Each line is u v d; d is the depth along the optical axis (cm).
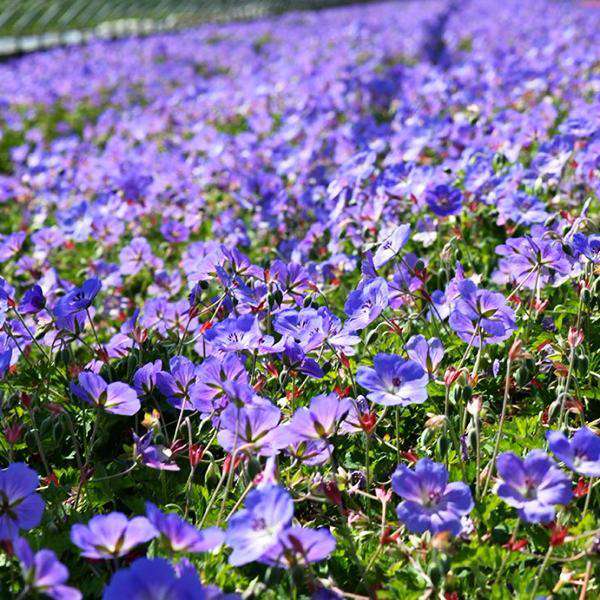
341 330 87
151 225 191
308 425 72
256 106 313
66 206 207
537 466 66
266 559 63
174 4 1101
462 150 177
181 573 63
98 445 96
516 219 126
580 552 73
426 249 141
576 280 105
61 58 573
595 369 97
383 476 87
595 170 135
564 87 252
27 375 104
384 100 279
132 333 101
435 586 70
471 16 613
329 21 745
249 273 99
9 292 99
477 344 86
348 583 76
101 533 61
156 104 322
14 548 67
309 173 182
